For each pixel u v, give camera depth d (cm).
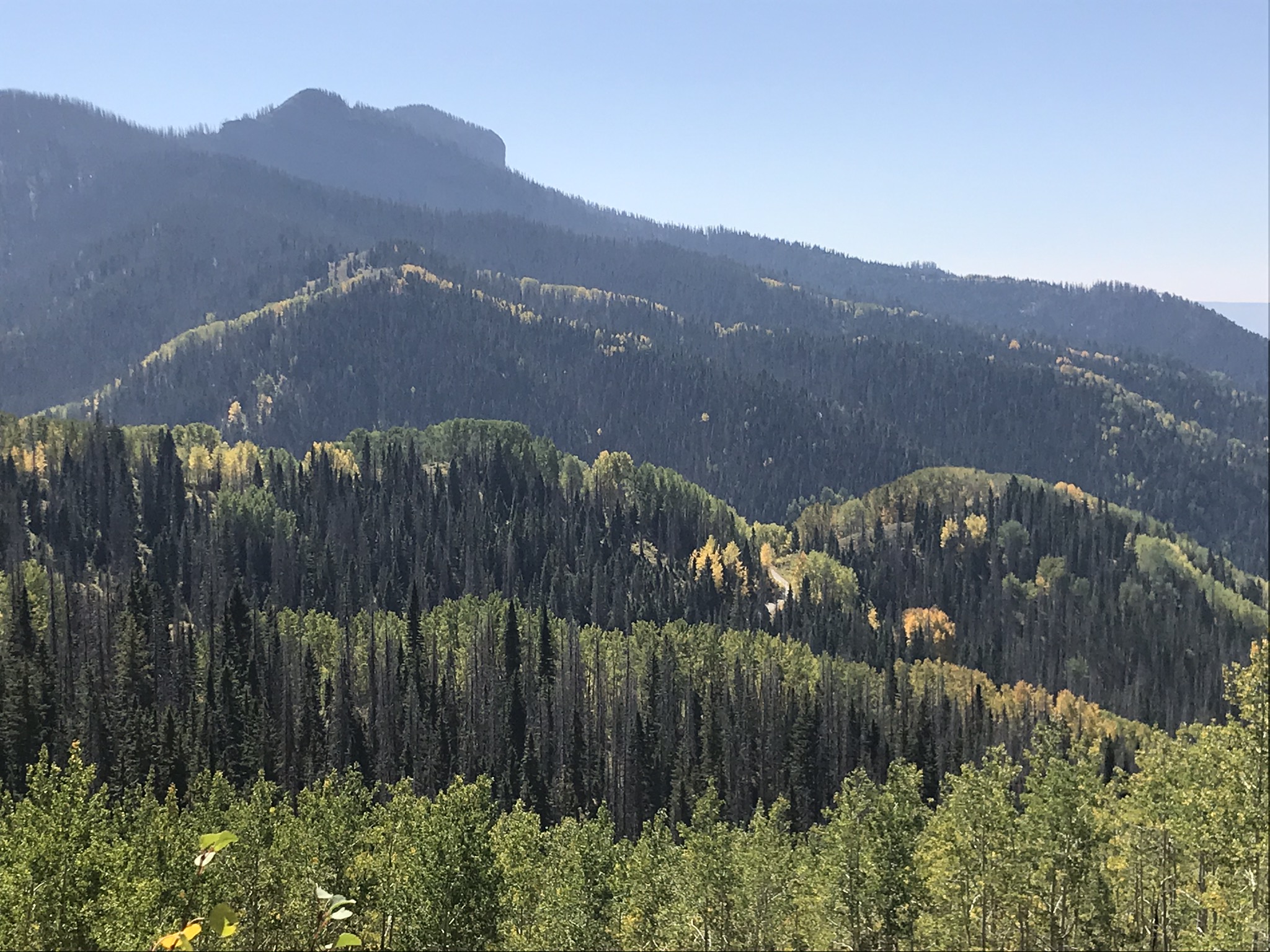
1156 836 6531
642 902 7400
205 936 4612
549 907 7219
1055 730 7638
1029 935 6762
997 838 6488
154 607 16700
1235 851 5003
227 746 12900
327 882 6525
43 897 4931
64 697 13338
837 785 15412
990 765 6831
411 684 16088
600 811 8712
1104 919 6400
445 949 6159
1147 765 6738
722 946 7094
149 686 14500
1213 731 5431
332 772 12838
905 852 6875
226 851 6338
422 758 14712
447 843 6369
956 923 6569
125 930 4675
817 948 7000
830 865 7219
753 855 7319
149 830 6594
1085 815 6450
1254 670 5038
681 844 13288
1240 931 4672
